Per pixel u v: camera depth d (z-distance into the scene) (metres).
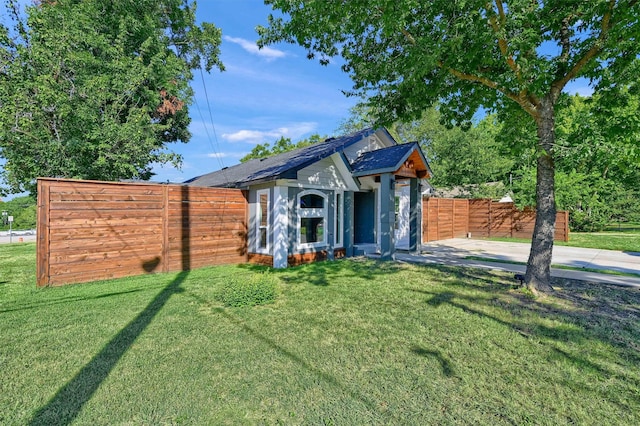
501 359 3.24
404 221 14.73
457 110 7.40
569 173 16.33
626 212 19.23
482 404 2.50
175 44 17.16
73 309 4.86
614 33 4.59
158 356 3.30
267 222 8.95
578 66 5.32
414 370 3.02
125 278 7.15
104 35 10.48
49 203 6.36
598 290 5.81
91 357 3.28
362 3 5.07
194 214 8.47
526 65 4.76
